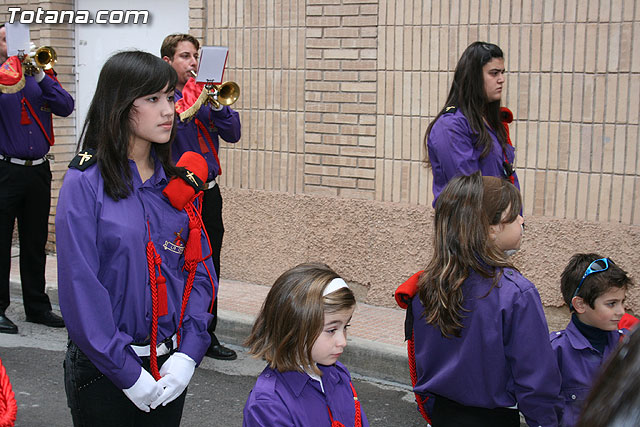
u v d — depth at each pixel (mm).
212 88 5039
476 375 2807
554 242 5629
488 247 2771
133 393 2586
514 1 5688
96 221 2633
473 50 4277
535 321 2736
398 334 5691
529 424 2859
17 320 6555
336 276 2453
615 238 5414
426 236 6148
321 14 6531
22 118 5984
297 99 6762
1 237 6102
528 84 5695
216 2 7113
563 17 5520
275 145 6918
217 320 6012
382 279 6406
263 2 6844
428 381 2969
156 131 2715
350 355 5438
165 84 2709
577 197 5602
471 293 2789
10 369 5426
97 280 2580
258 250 7051
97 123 2707
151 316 2701
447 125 4270
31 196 6207
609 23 5367
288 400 2393
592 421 971
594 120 5484
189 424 4586
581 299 3357
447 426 2936
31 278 6387
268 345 2434
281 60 6805
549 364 2746
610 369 986
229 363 5605
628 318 3730
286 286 2414
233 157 7164
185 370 2744
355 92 6441
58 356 5723
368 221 6414
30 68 5891
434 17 6020
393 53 6223
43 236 6359
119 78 2666
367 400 4945
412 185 6270
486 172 4352
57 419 4621
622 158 5414
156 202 2793
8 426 2096
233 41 7051
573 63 5516
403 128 6254
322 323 2357
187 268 2855
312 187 6766
